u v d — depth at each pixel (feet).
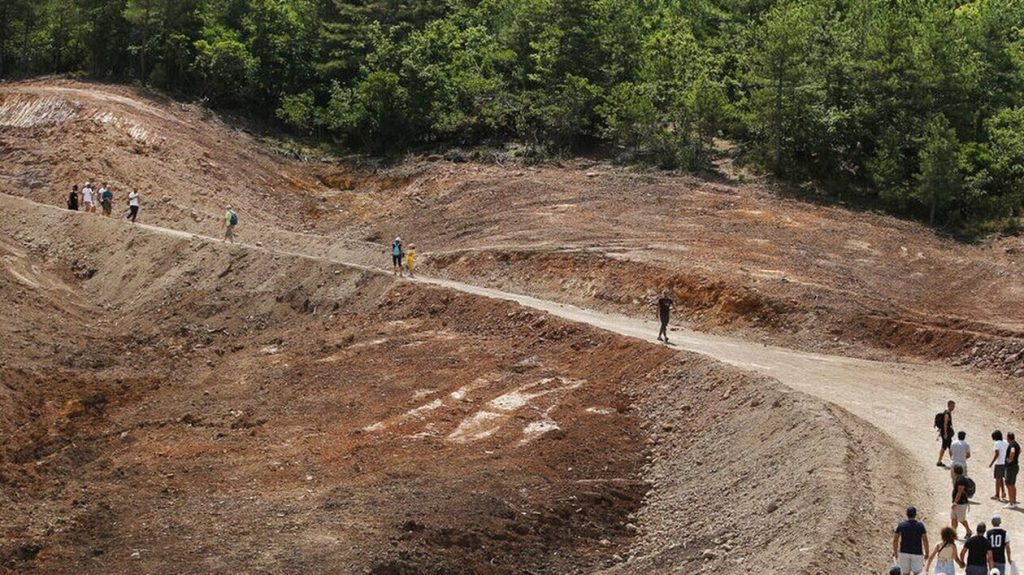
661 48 238.89
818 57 214.07
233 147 229.04
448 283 159.02
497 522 87.71
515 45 247.50
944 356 129.70
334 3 261.03
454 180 209.87
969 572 65.41
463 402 116.88
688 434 106.52
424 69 235.81
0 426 115.65
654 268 153.38
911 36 213.46
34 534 86.84
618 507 93.76
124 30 261.24
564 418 111.96
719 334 140.36
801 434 93.66
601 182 203.10
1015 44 236.22
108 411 121.80
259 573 77.92
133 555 82.38
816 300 142.41
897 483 83.46
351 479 97.60
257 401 121.39
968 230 185.06
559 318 134.82
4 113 224.12
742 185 202.28
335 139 244.22
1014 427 104.53
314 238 178.81
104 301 166.40
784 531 77.46
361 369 128.98
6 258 165.48
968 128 207.31
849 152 204.54
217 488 96.73
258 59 252.62
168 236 173.27
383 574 78.38
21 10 266.36
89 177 198.08
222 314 156.25
